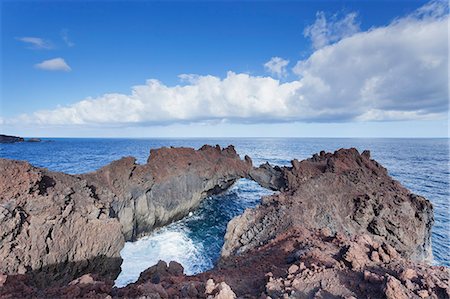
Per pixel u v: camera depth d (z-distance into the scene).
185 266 26.03
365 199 30.55
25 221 16.61
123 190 29.89
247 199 50.41
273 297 9.70
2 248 14.71
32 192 18.42
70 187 22.16
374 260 11.68
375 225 28.27
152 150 39.25
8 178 17.70
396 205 30.36
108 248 22.20
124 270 24.80
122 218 28.83
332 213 28.73
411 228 28.11
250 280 12.63
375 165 40.56
